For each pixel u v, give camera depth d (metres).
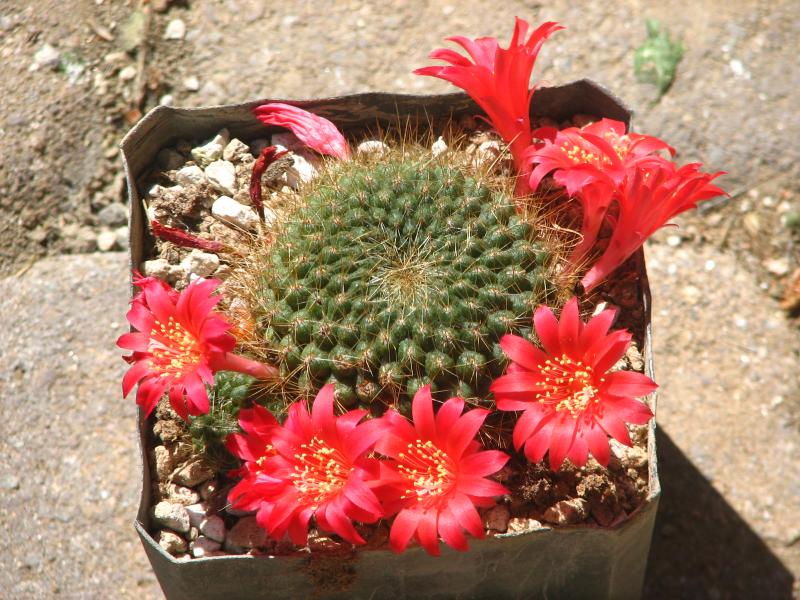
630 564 0.25
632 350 0.26
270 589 0.24
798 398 0.33
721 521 0.31
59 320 0.32
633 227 0.25
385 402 0.23
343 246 0.24
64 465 0.30
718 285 0.34
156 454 0.25
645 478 0.24
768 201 0.35
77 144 0.34
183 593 0.24
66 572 0.29
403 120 0.29
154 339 0.23
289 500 0.22
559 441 0.22
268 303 0.24
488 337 0.23
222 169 0.29
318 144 0.28
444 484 0.22
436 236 0.24
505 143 0.28
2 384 0.31
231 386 0.24
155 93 0.35
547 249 0.24
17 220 0.33
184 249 0.28
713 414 0.32
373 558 0.23
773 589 0.31
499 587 0.25
